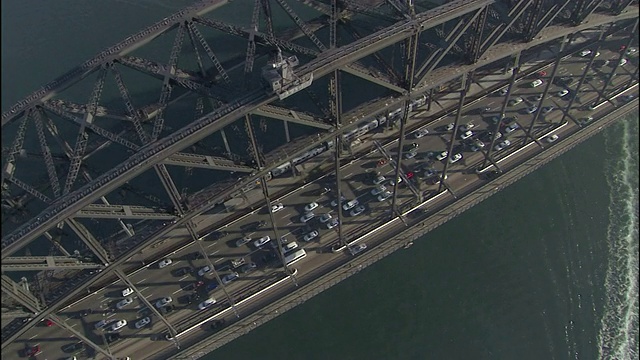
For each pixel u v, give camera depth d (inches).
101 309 2861.7
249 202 3186.5
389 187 3186.5
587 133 3368.6
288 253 2967.5
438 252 3122.5
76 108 2269.9
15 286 2028.8
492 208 3289.9
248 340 2849.4
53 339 2763.3
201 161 2218.3
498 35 2487.7
